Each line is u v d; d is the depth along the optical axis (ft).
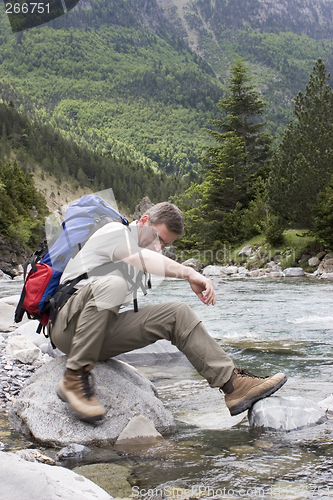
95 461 6.16
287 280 59.82
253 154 138.92
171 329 7.77
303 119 86.79
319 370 11.73
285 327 20.24
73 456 6.33
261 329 19.72
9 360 12.21
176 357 14.37
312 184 76.18
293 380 10.64
